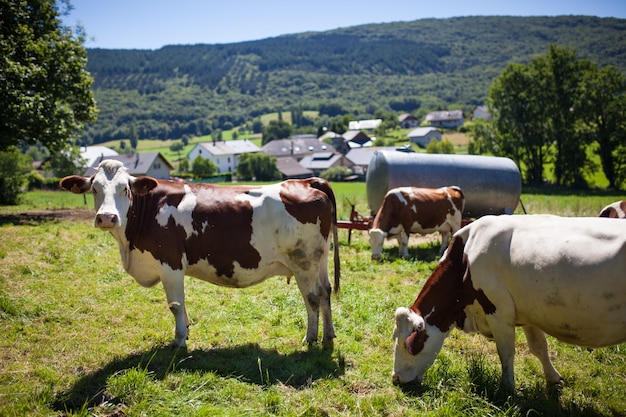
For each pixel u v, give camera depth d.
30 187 52.22
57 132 20.06
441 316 5.97
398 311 5.86
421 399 5.58
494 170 17.53
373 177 17.44
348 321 8.21
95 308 8.41
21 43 19.86
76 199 34.44
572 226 5.03
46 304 8.25
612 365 6.76
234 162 122.81
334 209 7.60
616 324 4.67
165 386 5.59
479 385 5.71
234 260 7.02
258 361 6.01
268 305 8.91
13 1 19.86
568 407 5.40
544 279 4.96
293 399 5.53
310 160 107.94
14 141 19.92
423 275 11.39
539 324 5.27
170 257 6.80
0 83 18.20
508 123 54.72
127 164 86.88
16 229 13.73
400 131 172.00
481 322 5.89
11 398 5.34
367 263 12.45
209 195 7.07
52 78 20.38
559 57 52.09
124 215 6.55
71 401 5.34
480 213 17.94
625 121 50.91
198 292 9.55
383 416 5.30
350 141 147.00
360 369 6.38
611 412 5.42
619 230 4.70
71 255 11.40
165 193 6.97
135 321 7.95
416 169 16.83
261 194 7.13
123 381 5.53
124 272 10.59
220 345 7.11
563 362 6.81
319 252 7.24
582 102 51.34
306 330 7.66
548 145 54.81
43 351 6.63
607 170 53.09
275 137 172.00
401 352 5.94
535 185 55.56
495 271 5.48
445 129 160.00
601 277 4.62
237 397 5.56
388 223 13.48
